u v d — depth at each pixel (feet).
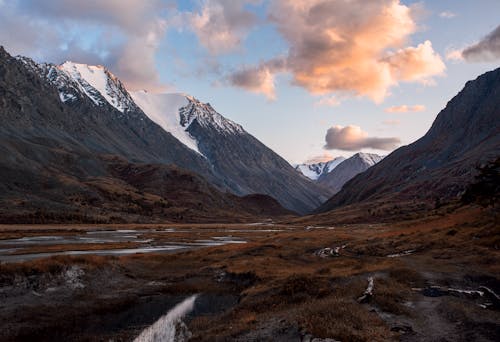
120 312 97.66
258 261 173.88
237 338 67.77
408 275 104.42
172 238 349.82
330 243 265.34
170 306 105.40
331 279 106.52
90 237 332.19
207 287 130.62
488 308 76.13
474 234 169.48
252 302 96.12
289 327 67.05
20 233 329.11
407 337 58.03
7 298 96.32
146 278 144.36
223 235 403.13
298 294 94.12
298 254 207.10
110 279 132.36
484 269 110.73
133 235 373.20
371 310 72.84
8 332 77.61
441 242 175.52
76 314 92.63
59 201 650.02
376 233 334.24
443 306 75.15
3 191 597.52
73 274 122.01
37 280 109.19
